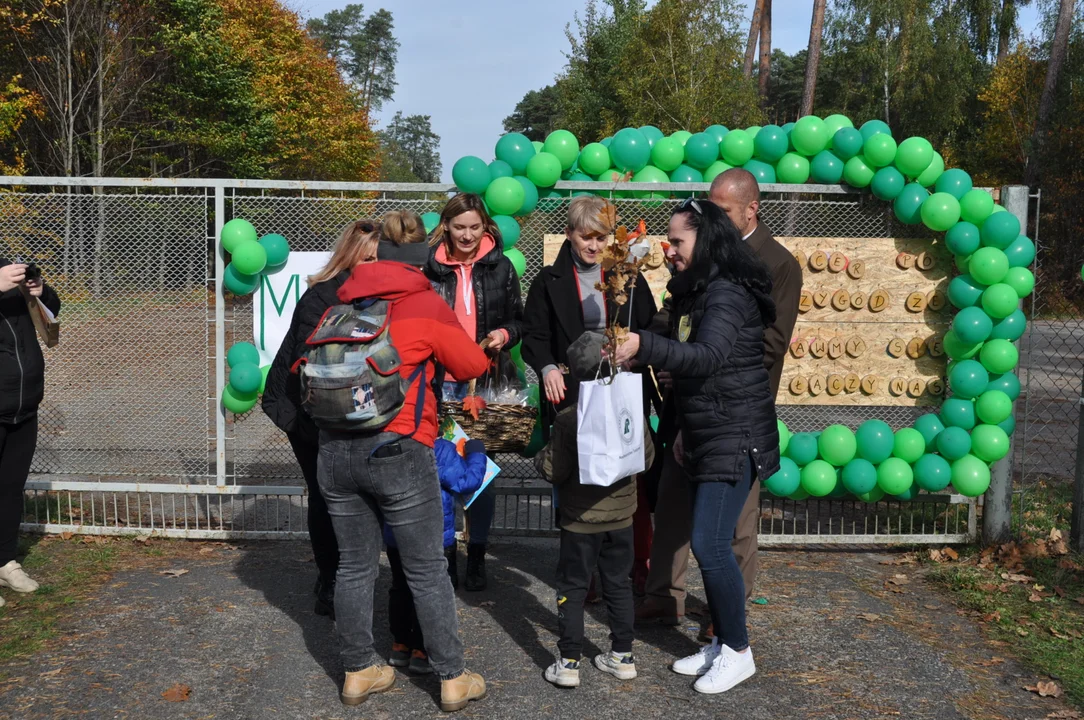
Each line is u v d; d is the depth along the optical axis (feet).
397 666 12.09
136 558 16.55
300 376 10.35
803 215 17.53
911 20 102.78
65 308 18.76
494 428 13.53
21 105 65.21
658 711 11.00
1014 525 18.21
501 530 18.13
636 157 17.26
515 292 14.83
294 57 108.47
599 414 10.46
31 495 19.63
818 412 18.93
